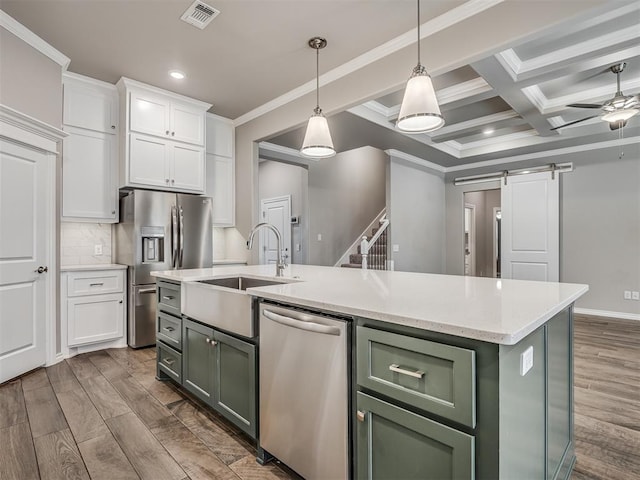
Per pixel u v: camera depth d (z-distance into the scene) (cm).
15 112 256
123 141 360
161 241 367
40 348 289
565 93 387
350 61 317
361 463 126
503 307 124
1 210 256
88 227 371
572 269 543
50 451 177
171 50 302
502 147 562
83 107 345
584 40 276
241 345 181
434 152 581
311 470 146
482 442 97
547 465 136
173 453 178
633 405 233
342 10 249
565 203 552
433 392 106
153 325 356
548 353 138
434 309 121
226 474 163
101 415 214
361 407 125
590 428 205
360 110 397
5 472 161
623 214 504
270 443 165
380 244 611
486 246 888
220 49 300
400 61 282
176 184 391
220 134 454
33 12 251
